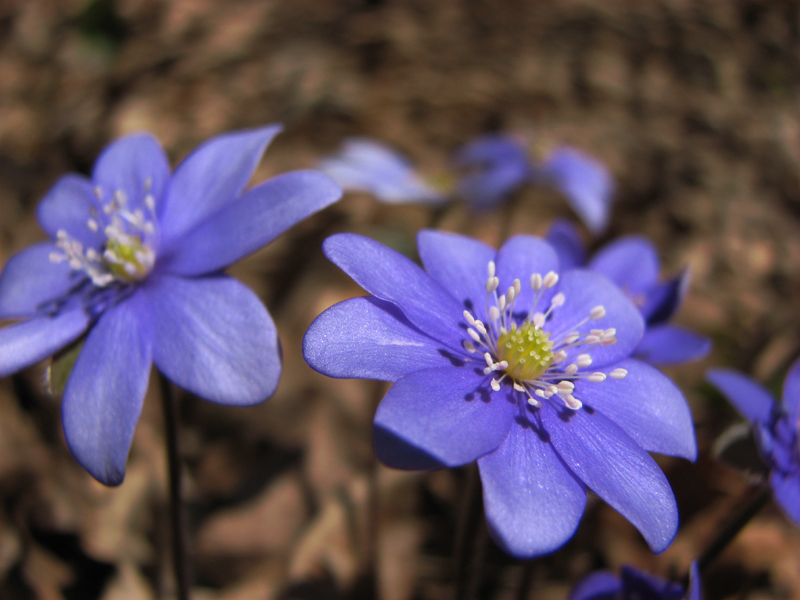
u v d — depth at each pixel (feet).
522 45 0.68
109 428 0.16
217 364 0.16
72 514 0.31
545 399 0.17
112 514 0.31
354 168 0.35
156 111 0.57
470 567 0.19
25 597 0.29
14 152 0.53
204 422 0.35
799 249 0.51
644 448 0.16
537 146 0.41
